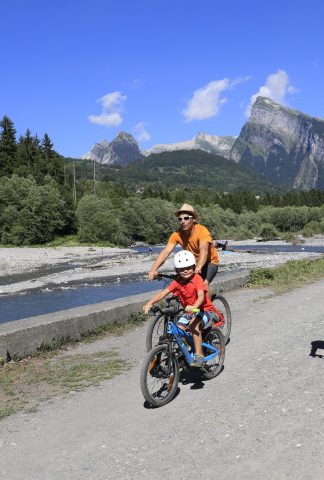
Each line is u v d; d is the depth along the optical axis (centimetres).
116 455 382
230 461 360
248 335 780
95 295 2588
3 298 2592
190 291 549
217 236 11175
